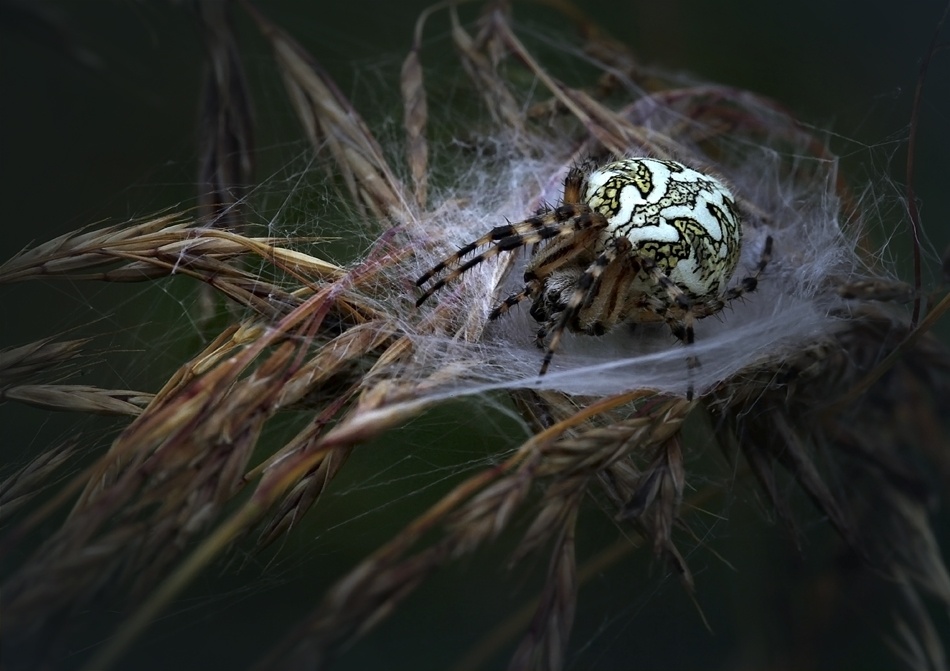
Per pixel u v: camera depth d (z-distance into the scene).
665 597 0.13
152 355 0.13
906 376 0.12
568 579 0.11
